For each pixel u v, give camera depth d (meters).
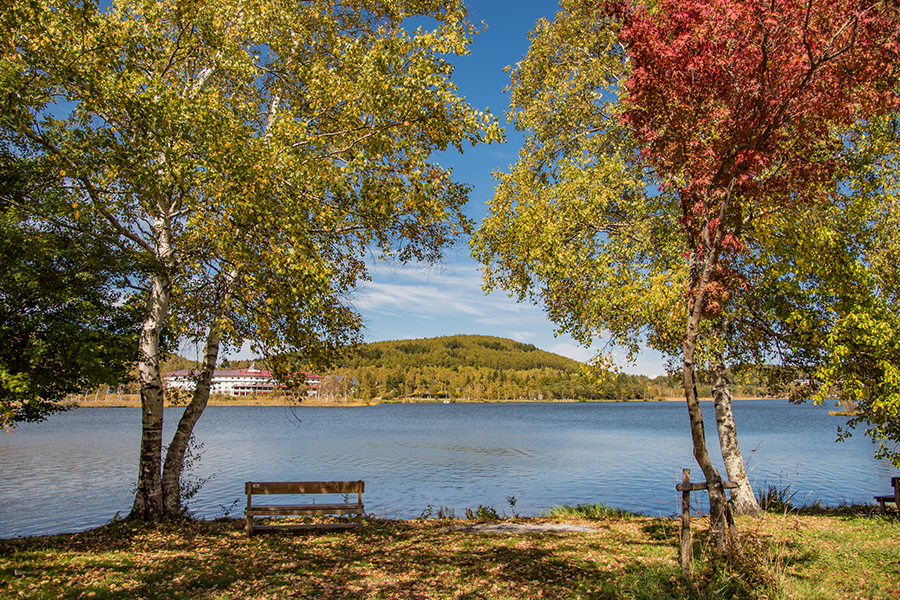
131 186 8.66
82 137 8.52
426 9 12.16
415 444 42.22
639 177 11.38
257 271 8.84
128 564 7.12
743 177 6.62
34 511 16.06
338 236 12.30
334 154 10.47
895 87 6.52
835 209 10.54
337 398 167.62
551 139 13.97
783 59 6.03
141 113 8.12
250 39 10.53
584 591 5.98
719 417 12.20
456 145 9.85
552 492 20.42
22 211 7.97
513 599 5.75
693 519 11.81
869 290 10.11
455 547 8.43
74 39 8.40
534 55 14.62
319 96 10.30
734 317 10.90
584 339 11.88
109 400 136.50
